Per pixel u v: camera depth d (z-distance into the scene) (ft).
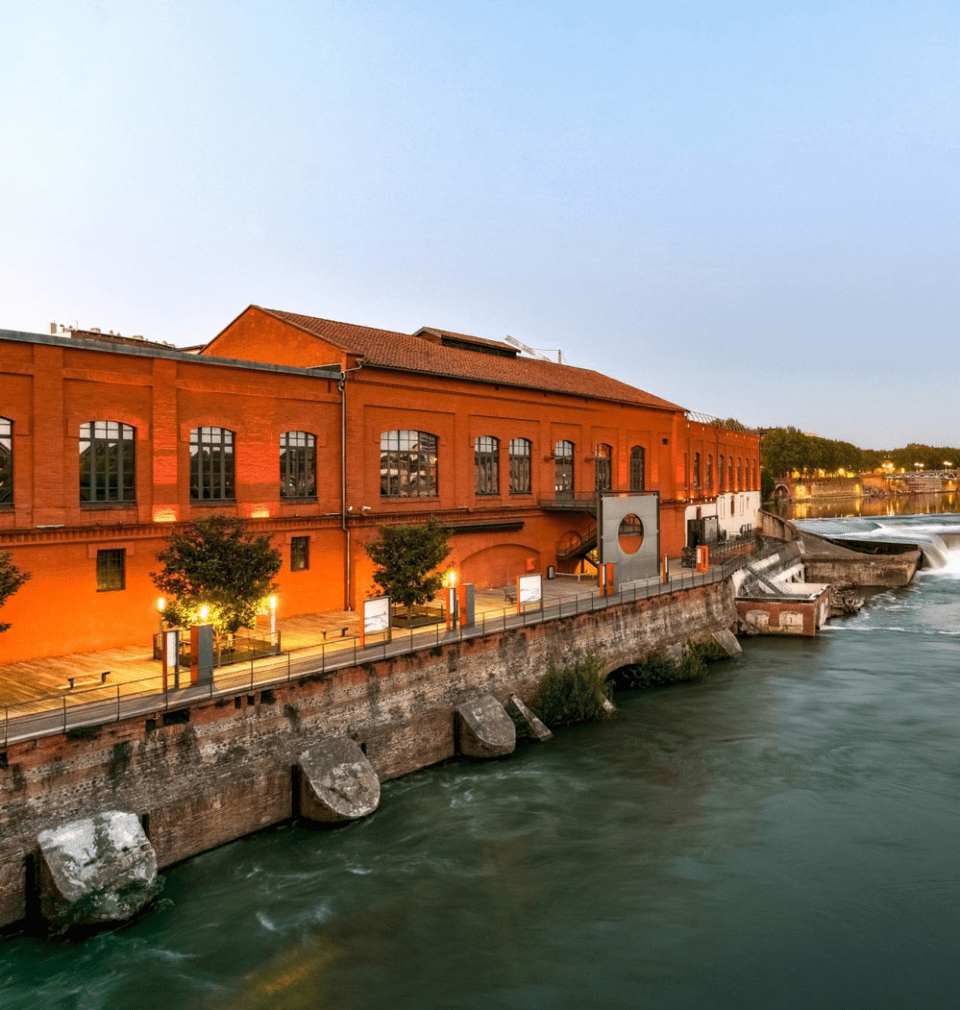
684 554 145.38
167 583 67.36
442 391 107.45
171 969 44.24
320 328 104.68
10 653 67.21
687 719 87.15
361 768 63.26
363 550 96.07
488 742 73.72
